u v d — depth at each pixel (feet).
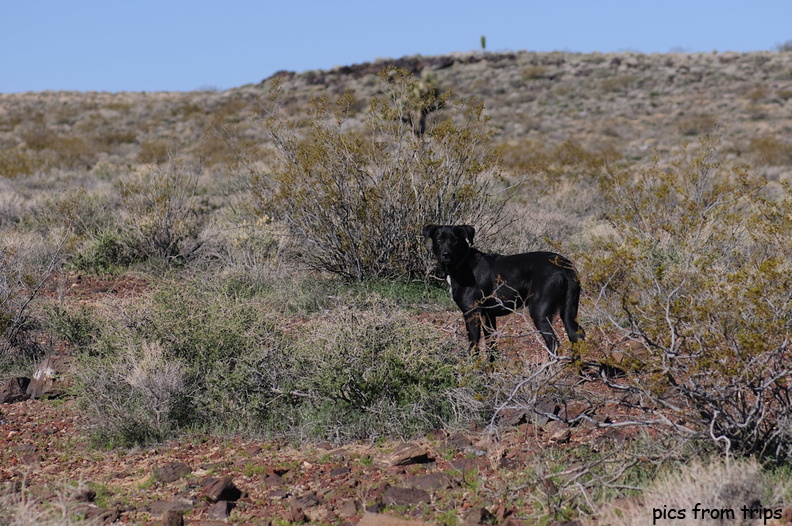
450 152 46.80
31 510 19.72
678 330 21.63
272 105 53.26
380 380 27.50
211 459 25.73
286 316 42.42
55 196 77.20
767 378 21.20
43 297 44.50
